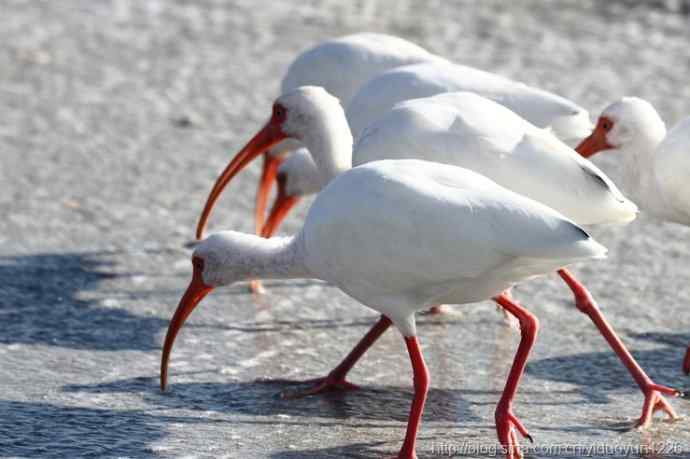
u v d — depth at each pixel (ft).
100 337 37.76
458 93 35.09
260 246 32.35
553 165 32.24
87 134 59.11
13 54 71.82
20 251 45.03
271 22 80.84
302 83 45.47
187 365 35.81
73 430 31.01
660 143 36.65
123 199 50.88
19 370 34.86
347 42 45.03
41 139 58.03
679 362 36.63
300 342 37.91
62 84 67.00
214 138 59.16
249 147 40.06
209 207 41.37
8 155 55.52
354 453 30.12
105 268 43.83
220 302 41.19
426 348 37.58
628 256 45.78
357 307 41.09
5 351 36.22
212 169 54.90
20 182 52.16
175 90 66.54
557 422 32.30
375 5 85.76
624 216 32.07
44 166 54.34
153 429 31.30
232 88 67.05
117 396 33.40
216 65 71.15
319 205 30.19
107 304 40.55
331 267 30.25
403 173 29.30
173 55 73.00
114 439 30.58
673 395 32.91
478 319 40.16
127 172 54.13
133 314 39.78
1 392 33.22
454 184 29.01
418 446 30.66
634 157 38.04
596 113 61.52
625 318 40.09
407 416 32.65
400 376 35.42
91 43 75.05
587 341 38.11
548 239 27.12
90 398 33.14
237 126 60.95
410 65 41.24
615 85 66.85
